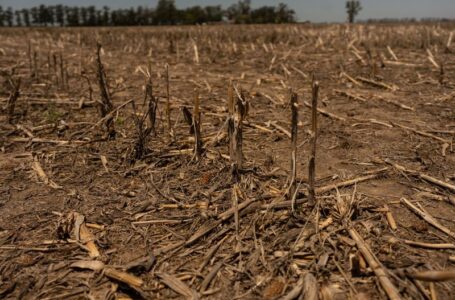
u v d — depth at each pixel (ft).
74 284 7.88
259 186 11.17
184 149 13.60
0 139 14.92
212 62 36.04
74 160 13.03
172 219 9.81
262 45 48.14
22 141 14.75
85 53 44.29
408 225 9.49
